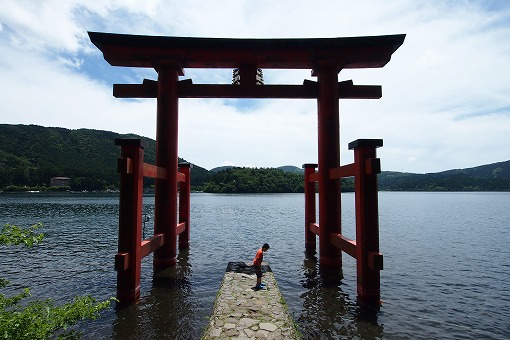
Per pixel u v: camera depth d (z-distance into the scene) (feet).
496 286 39.29
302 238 77.25
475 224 116.67
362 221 28.60
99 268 45.91
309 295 32.45
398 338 23.89
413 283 40.09
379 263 27.17
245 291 29.96
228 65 41.91
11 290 35.73
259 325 22.27
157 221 39.63
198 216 145.48
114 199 288.71
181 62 40.50
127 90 41.04
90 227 97.14
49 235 80.84
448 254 60.18
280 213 167.22
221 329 21.53
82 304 15.65
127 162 27.48
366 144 28.14
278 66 42.55
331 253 39.47
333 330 24.66
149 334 23.50
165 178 39.34
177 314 27.17
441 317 28.60
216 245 66.08
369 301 28.76
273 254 55.47
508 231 96.22
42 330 13.05
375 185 28.37
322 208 40.09
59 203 226.17
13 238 13.89
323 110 39.75
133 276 28.86
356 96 40.86
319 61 39.37
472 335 25.05
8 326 12.42
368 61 38.86
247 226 105.29
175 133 40.27
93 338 22.86
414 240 77.71
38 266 47.26
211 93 40.88
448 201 352.49
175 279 37.09
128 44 37.63
